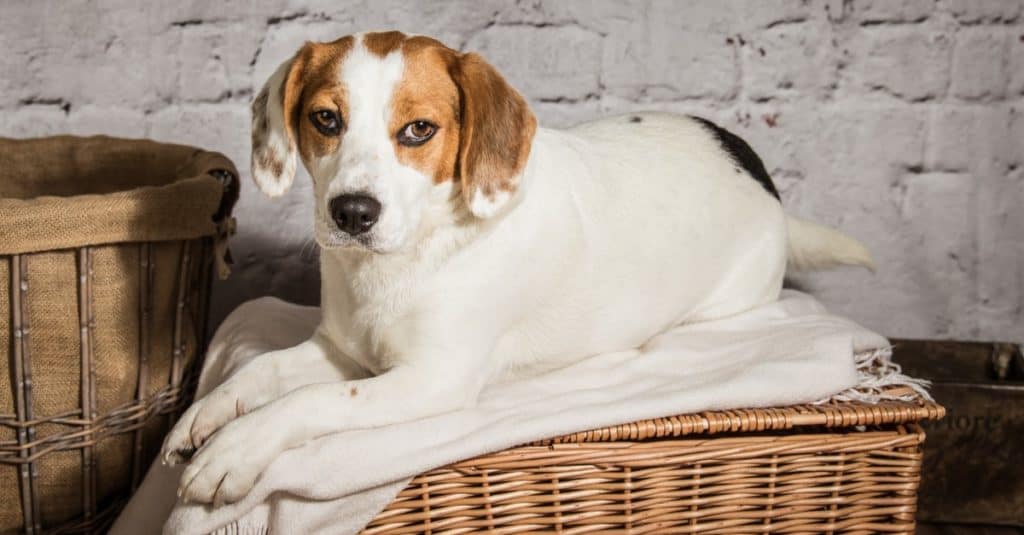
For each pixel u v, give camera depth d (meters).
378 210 1.27
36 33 2.19
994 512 1.96
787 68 2.21
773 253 1.82
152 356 1.70
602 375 1.60
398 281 1.44
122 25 2.19
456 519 1.41
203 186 1.65
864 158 2.24
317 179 1.36
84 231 1.52
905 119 2.22
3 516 1.62
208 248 1.82
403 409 1.40
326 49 1.39
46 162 1.96
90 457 1.63
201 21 2.20
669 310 1.73
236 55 2.21
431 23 2.20
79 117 2.23
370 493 1.34
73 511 1.66
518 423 1.38
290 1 2.19
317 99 1.33
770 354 1.60
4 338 1.54
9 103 2.21
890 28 2.18
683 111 2.23
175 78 2.22
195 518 1.32
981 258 2.27
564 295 1.57
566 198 1.53
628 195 1.64
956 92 2.20
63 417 1.60
